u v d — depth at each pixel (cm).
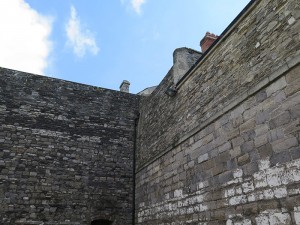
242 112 529
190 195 659
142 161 1030
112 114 1158
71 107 1091
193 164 671
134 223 985
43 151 976
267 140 457
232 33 610
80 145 1044
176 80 851
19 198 883
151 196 886
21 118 989
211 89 655
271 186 431
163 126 897
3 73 1030
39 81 1080
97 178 1020
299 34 433
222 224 528
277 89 455
